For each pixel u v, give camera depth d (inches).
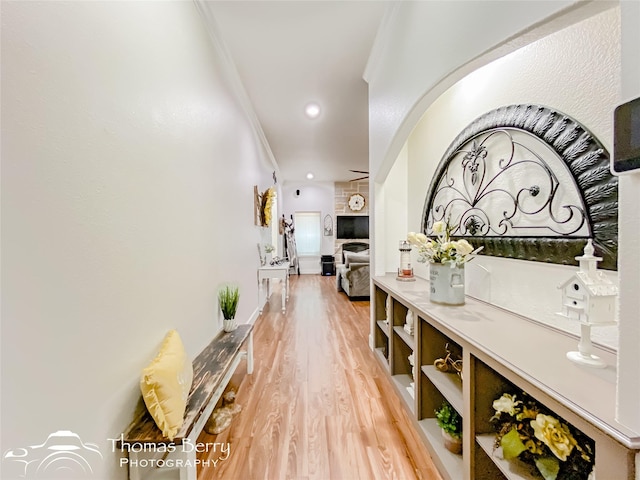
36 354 30.5
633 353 25.0
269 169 224.5
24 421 29.2
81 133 36.8
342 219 331.9
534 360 38.8
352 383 88.9
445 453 56.4
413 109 72.3
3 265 27.4
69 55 35.0
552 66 49.0
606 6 31.8
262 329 141.9
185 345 67.5
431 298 70.6
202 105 79.0
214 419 68.9
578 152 44.4
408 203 118.6
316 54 104.3
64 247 34.1
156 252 55.1
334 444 62.9
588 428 27.7
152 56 54.0
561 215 48.1
